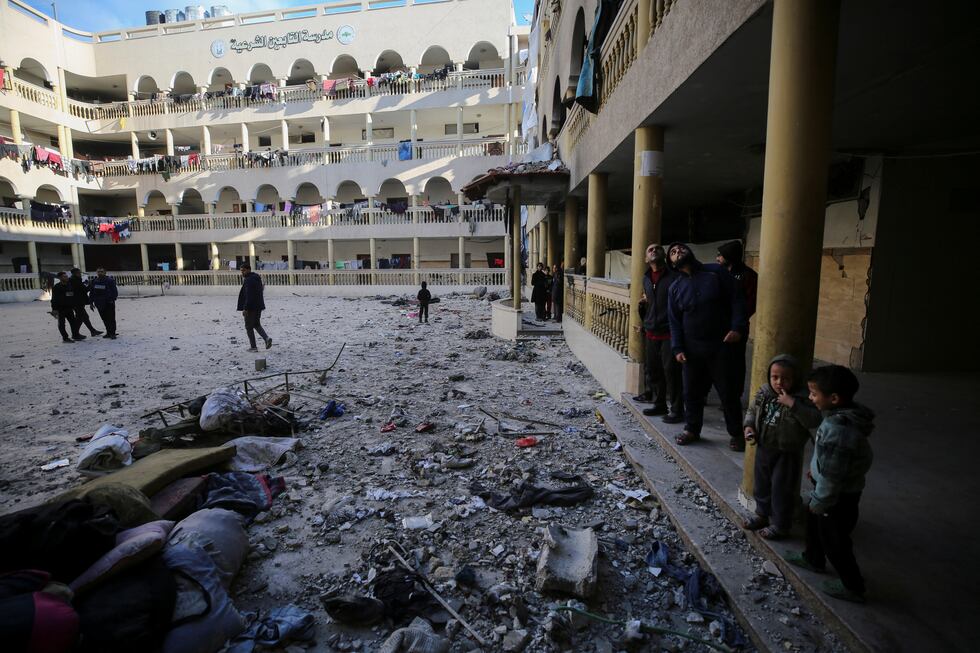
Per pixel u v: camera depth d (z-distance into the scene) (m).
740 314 4.28
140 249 36.38
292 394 7.54
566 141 12.11
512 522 3.91
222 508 3.82
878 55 4.13
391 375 8.91
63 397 7.61
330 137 34.50
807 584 2.72
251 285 11.28
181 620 2.52
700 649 2.63
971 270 7.29
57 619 2.14
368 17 31.14
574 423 6.21
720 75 4.40
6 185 29.89
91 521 2.65
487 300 25.59
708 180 9.88
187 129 33.78
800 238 3.00
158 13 36.41
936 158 7.02
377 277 31.91
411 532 3.78
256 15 32.88
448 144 30.42
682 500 3.93
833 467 2.46
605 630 2.79
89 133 34.06
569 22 10.51
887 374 7.22
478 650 2.65
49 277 29.88
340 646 2.69
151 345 12.39
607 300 7.86
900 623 2.39
